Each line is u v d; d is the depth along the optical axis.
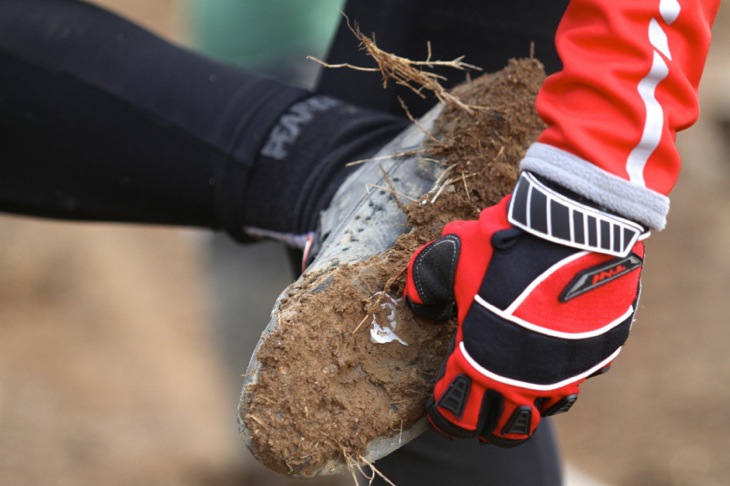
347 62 6.43
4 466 12.00
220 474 12.31
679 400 13.74
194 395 14.14
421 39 6.11
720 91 20.62
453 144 5.15
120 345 15.37
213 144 5.89
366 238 5.00
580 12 4.42
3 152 6.23
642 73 4.22
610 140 4.21
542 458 6.43
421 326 4.75
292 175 5.72
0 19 6.23
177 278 17.52
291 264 6.59
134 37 6.31
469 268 4.37
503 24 5.93
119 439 12.91
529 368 4.26
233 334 9.77
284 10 8.88
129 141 6.04
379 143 5.76
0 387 13.77
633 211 4.19
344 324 4.65
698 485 12.16
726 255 16.98
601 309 4.29
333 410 4.56
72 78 6.07
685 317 15.47
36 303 16.33
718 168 19.48
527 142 5.25
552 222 4.19
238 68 6.27
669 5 4.27
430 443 6.05
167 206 6.21
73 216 6.51
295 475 4.56
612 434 13.27
